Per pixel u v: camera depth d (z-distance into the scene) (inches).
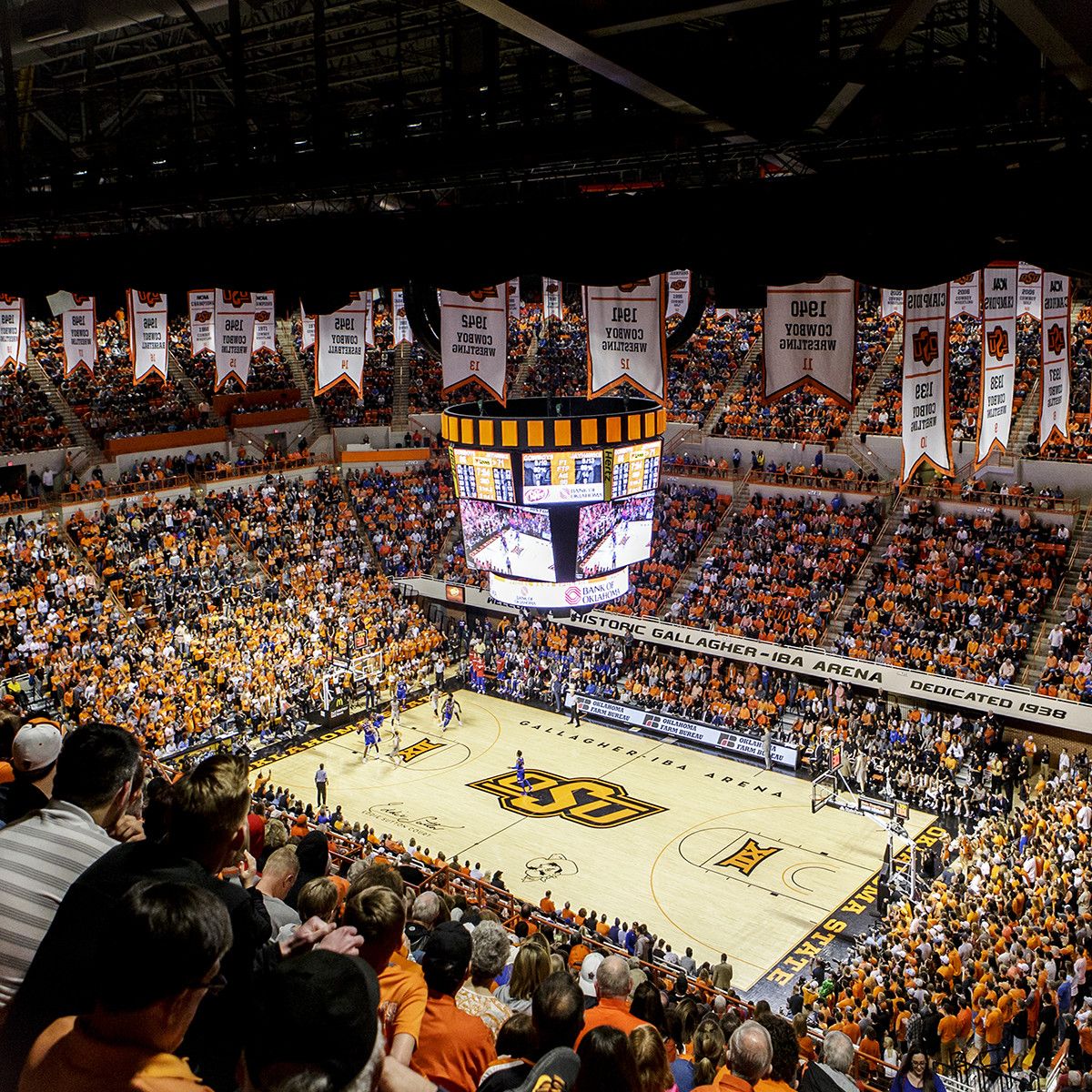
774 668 1551.4
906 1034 792.9
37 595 1622.8
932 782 1312.7
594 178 640.4
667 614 1681.8
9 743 261.9
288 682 1624.0
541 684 1711.4
